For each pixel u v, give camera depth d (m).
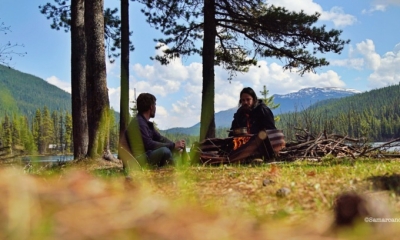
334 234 1.15
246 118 8.40
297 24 17.12
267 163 7.44
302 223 1.23
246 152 7.59
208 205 2.34
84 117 14.36
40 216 1.00
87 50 12.88
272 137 7.87
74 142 14.26
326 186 3.27
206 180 4.02
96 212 1.06
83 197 1.17
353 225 1.20
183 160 7.29
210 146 7.78
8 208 1.00
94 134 12.27
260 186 3.46
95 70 12.73
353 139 9.45
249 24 17.59
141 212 1.07
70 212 1.04
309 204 2.49
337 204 1.24
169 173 5.22
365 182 3.36
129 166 6.61
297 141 9.73
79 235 0.93
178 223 1.03
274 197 2.86
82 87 14.44
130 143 6.82
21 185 1.14
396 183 3.21
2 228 0.96
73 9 14.64
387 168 4.79
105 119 2.89
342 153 8.87
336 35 17.38
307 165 6.60
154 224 1.00
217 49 20.41
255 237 1.03
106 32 19.89
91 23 12.87
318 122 11.60
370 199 1.26
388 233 1.20
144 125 6.98
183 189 3.27
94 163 11.31
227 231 1.04
